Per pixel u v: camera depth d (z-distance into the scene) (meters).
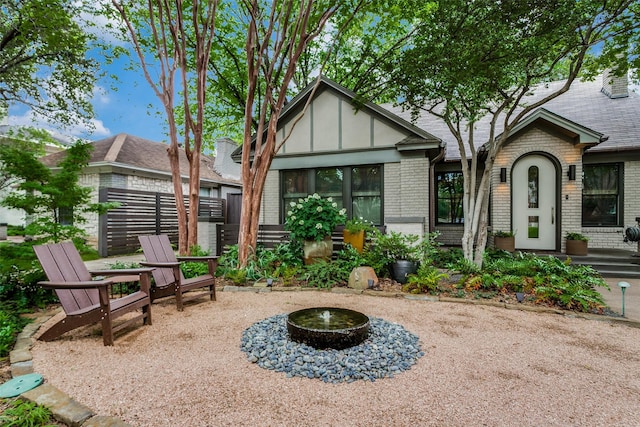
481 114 5.77
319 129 8.38
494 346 3.08
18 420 1.79
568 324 3.75
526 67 5.13
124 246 9.16
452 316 4.02
